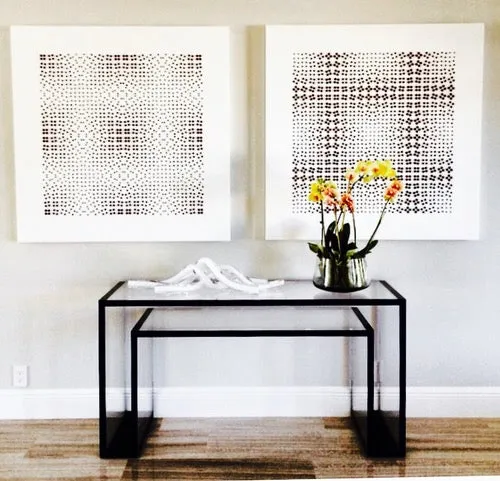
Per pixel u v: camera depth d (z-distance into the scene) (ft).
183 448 8.54
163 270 9.48
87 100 9.05
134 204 9.21
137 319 9.53
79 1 9.07
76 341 9.54
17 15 9.05
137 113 9.08
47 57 8.98
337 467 7.95
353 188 9.20
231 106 9.26
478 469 7.86
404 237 9.25
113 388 9.57
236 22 9.15
